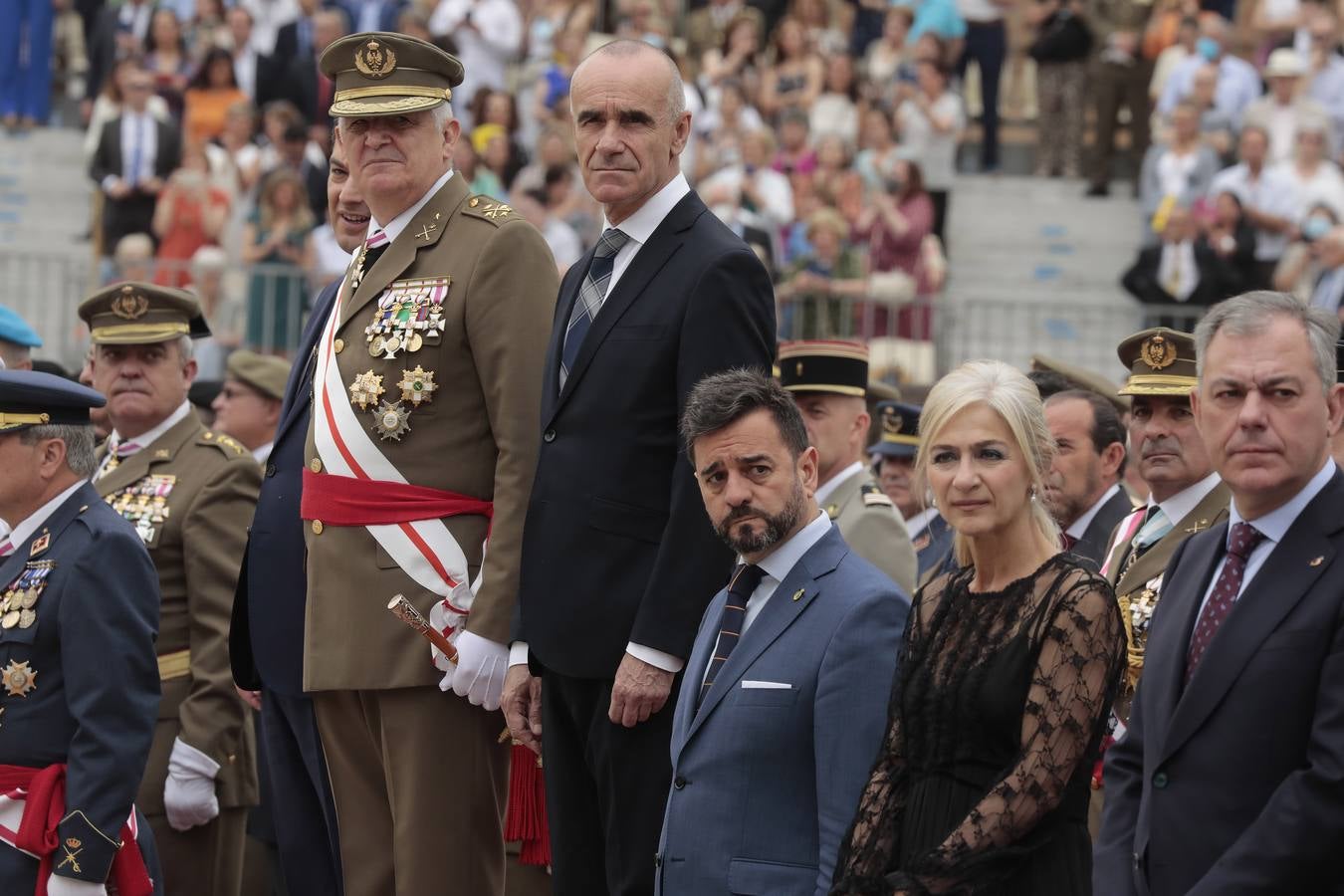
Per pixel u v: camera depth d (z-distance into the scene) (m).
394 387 15.73
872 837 12.18
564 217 41.50
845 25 51.06
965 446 12.30
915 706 12.22
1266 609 12.10
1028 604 12.00
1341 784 11.38
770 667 13.04
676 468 14.34
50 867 15.78
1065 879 11.66
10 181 51.28
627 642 14.48
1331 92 46.91
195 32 49.44
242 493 19.38
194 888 19.02
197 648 18.97
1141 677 13.04
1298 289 39.78
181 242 41.38
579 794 14.98
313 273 37.78
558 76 47.91
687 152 44.53
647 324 14.77
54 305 41.44
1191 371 16.38
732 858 12.88
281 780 16.70
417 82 16.06
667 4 52.62
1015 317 37.88
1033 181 49.53
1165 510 16.48
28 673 16.03
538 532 14.93
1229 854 11.62
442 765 15.50
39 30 52.94
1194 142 43.31
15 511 16.45
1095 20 50.34
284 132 42.66
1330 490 12.30
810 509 13.44
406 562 15.53
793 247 41.44
